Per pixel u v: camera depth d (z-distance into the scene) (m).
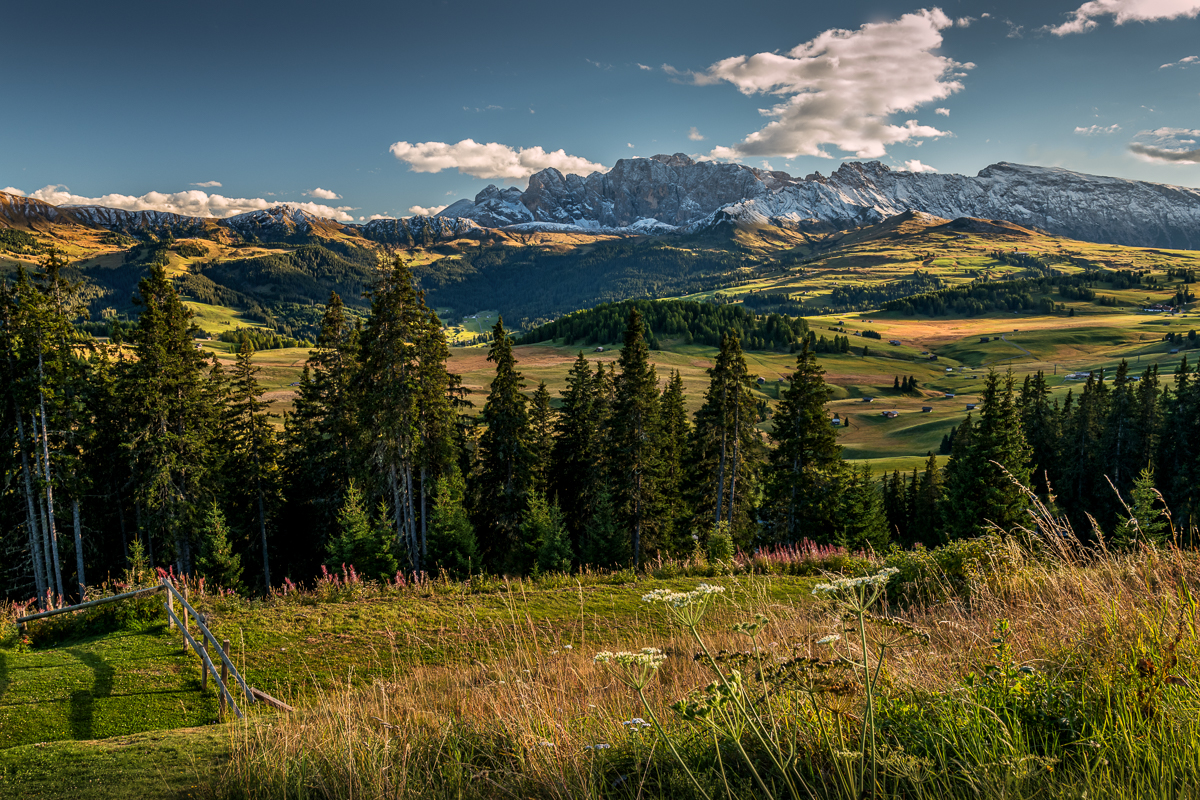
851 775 2.60
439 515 31.97
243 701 9.35
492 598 14.84
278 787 4.36
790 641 5.13
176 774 5.62
